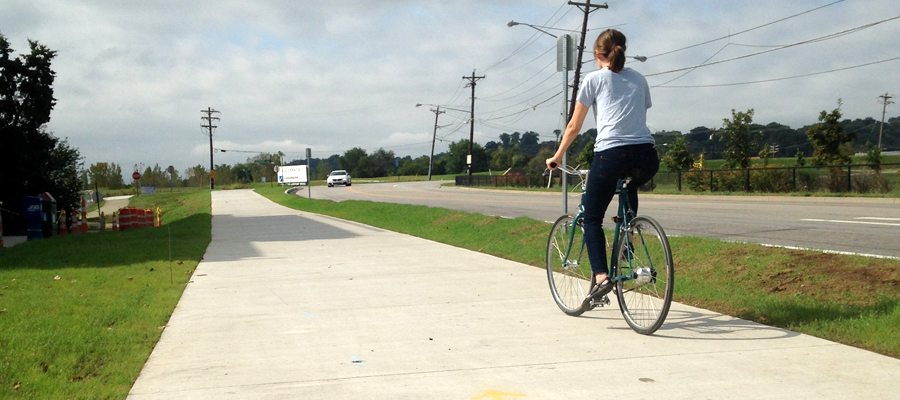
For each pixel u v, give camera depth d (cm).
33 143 2431
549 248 594
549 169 510
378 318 557
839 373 360
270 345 473
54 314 591
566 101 1162
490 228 1284
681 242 830
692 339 446
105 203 5916
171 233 1683
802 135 11131
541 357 417
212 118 8775
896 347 392
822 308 493
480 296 645
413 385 370
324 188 6191
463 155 14025
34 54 2416
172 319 573
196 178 9638
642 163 454
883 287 521
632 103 453
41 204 1766
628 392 345
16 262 1065
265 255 1097
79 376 399
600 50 466
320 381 382
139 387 378
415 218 1800
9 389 369
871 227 1178
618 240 489
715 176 3023
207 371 409
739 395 334
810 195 2402
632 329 479
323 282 773
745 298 556
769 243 988
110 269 941
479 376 383
